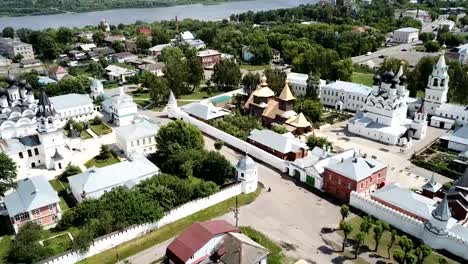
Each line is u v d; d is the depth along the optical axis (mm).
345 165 106375
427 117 166375
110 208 92062
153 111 181125
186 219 97938
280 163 122438
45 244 86938
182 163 115812
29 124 139000
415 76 189250
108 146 137625
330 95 187750
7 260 82250
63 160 126250
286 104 156625
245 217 98875
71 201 107375
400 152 137625
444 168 122750
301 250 86812
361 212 100812
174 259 78875
